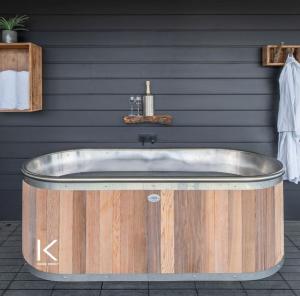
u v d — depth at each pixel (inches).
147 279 100.1
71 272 100.0
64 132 157.0
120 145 157.5
